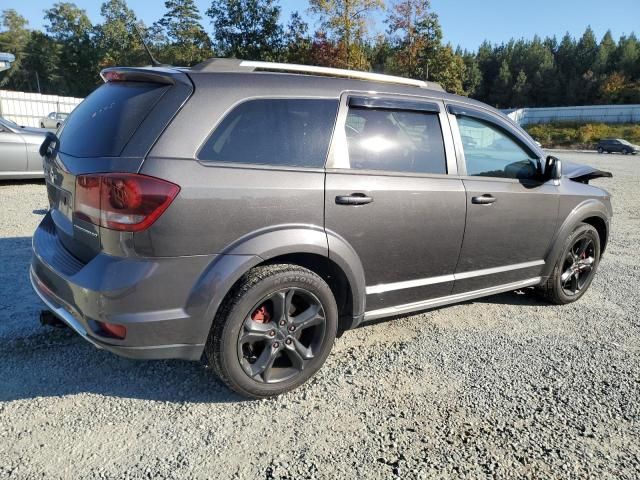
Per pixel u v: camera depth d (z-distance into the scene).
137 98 2.64
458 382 3.12
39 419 2.60
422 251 3.33
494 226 3.68
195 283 2.53
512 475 2.32
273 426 2.63
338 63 34.62
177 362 3.23
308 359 2.95
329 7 33.81
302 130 2.87
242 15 48.19
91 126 2.74
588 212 4.38
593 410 2.86
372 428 2.64
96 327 2.47
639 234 7.75
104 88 2.99
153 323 2.46
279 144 2.79
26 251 5.27
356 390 2.99
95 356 3.24
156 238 2.40
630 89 94.44
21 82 82.06
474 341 3.71
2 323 3.60
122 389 2.91
